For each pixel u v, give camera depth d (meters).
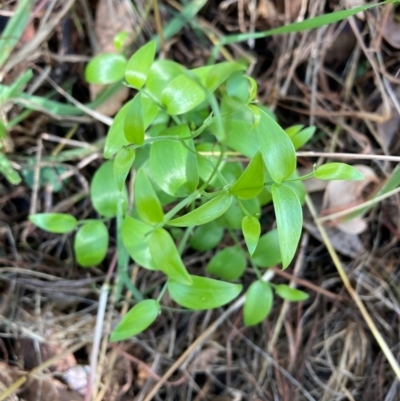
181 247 0.25
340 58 0.29
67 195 0.29
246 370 0.28
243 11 0.28
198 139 0.26
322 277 0.30
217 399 0.28
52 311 0.27
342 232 0.29
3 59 0.26
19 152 0.28
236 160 0.25
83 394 0.26
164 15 0.29
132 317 0.22
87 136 0.29
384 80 0.28
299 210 0.19
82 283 0.28
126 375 0.27
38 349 0.26
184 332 0.29
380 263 0.29
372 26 0.27
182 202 0.21
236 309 0.29
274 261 0.25
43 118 0.28
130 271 0.28
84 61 0.28
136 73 0.21
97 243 0.25
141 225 0.23
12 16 0.26
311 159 0.29
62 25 0.28
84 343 0.27
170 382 0.28
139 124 0.19
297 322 0.29
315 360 0.29
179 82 0.21
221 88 0.26
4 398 0.25
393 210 0.29
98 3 0.28
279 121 0.30
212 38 0.29
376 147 0.29
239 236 0.29
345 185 0.28
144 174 0.21
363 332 0.29
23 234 0.28
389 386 0.28
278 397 0.28
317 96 0.29
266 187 0.24
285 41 0.28
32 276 0.27
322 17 0.23
